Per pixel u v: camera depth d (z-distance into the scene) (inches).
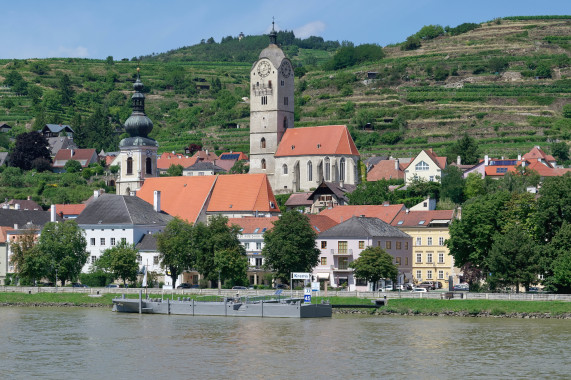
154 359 6033.5
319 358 6048.2
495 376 5551.2
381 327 7386.8
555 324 7519.7
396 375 5565.9
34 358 6087.6
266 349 6378.0
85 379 5462.6
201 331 7234.3
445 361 5959.6
